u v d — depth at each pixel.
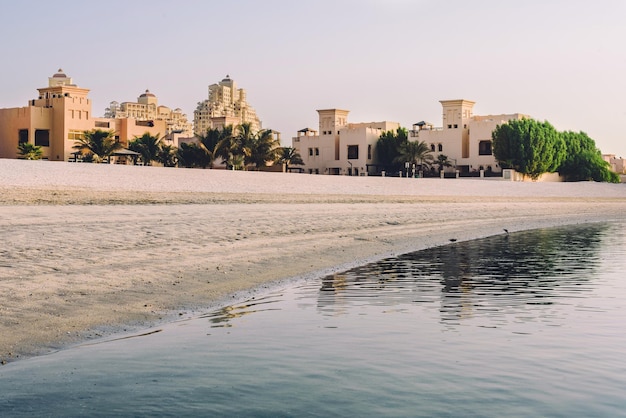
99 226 19.88
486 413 6.51
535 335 9.84
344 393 7.01
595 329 10.30
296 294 13.48
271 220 26.81
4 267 13.32
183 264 15.93
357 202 40.69
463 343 9.26
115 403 6.58
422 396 6.96
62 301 11.16
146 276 14.00
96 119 92.06
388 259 20.55
